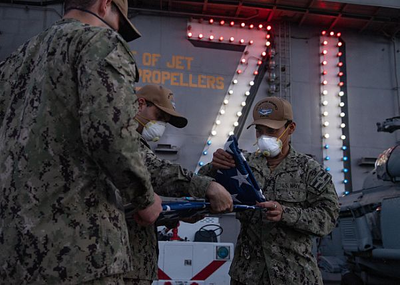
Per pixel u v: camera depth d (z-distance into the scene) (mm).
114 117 1345
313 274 2551
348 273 5969
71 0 1682
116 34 1489
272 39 9383
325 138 9125
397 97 9609
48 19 8656
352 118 9344
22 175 1376
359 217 5504
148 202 1501
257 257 2602
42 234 1323
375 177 5785
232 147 2498
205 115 8773
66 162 1396
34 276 1294
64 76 1438
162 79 8797
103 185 1446
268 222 2600
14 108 1512
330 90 9406
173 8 9164
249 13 9328
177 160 8484
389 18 9516
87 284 1330
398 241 4746
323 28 9719
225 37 9195
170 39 9023
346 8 9336
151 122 2631
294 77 9352
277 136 2744
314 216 2553
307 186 2689
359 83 9570
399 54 9859
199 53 9055
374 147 9266
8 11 8586
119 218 1464
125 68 1433
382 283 5508
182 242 4734
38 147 1393
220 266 4719
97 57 1403
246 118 8914
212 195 2090
